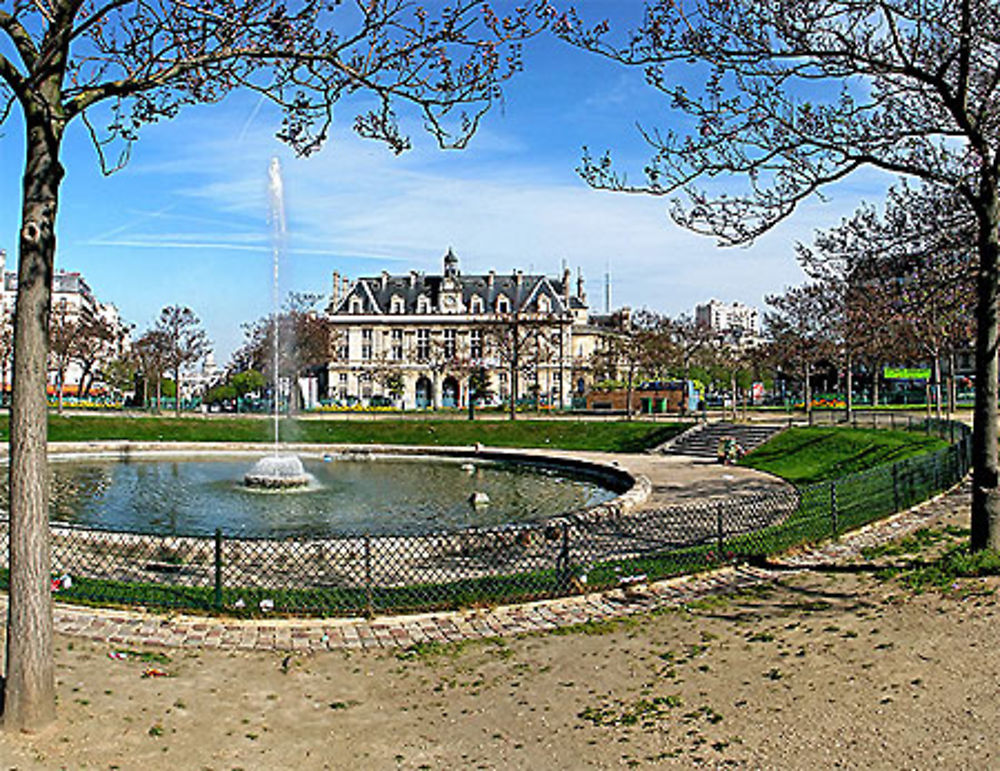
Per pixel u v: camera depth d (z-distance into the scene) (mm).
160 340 64562
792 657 8164
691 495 23422
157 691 7492
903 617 9109
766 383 94625
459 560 12586
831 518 14789
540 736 6645
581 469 32812
